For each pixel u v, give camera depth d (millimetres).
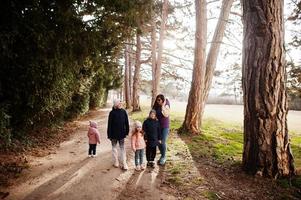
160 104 8406
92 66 15930
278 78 6754
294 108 32000
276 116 6770
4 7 7676
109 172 7492
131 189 6371
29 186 6320
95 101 29797
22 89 8891
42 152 9383
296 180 6566
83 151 9867
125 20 12016
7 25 7766
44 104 10320
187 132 13266
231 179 6867
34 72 8961
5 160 7867
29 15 8281
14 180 6602
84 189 6281
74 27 10062
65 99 13070
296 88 14219
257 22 6789
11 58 8039
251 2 6875
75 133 13930
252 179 6715
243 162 7254
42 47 8641
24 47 8430
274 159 6762
